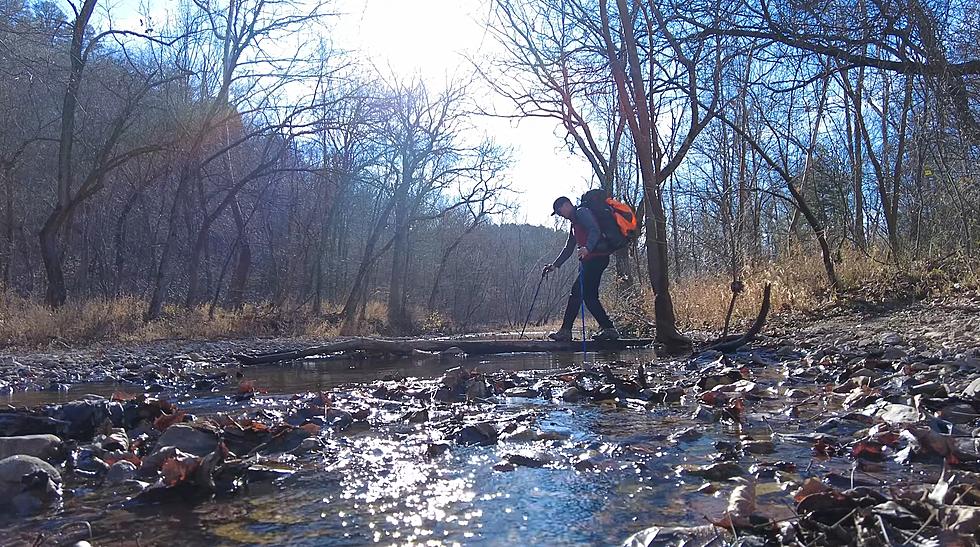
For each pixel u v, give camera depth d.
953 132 9.60
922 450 2.78
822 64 9.93
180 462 2.56
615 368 7.02
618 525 2.11
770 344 8.33
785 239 14.52
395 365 8.41
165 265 18.44
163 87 20.12
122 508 2.37
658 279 8.77
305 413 4.10
